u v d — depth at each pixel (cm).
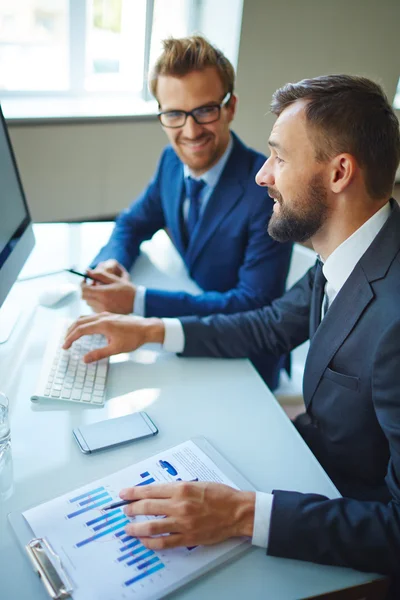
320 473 93
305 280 131
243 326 127
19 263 126
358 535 79
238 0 279
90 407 103
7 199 123
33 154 263
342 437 104
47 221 284
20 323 128
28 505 81
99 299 137
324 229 103
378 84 96
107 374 113
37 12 264
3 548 75
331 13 307
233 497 82
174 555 76
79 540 76
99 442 93
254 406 108
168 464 90
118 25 286
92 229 184
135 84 302
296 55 309
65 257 162
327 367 103
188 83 145
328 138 93
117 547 76
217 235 158
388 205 100
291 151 97
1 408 98
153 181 183
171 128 154
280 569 77
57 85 286
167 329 121
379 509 82
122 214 183
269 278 152
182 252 174
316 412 108
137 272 162
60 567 72
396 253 96
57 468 88
